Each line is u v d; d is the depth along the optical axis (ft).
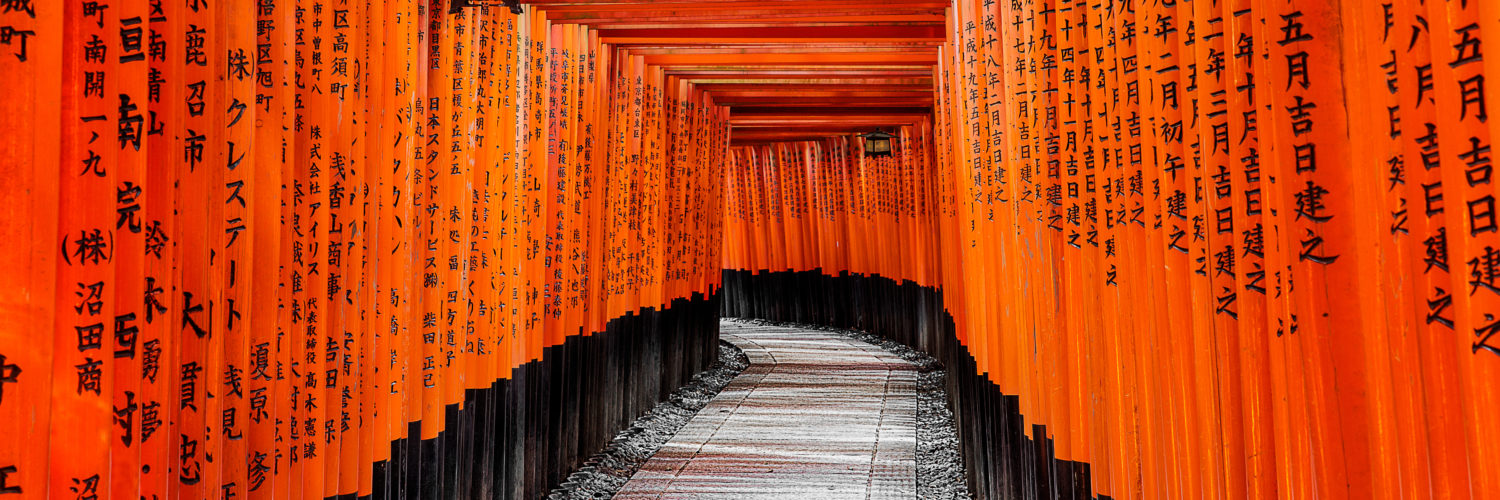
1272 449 5.74
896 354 41.65
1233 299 6.03
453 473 14.02
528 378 18.07
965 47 13.14
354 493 10.63
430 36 13.43
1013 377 12.48
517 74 16.92
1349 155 5.08
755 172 57.31
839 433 24.64
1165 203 6.70
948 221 21.48
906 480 19.56
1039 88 9.59
